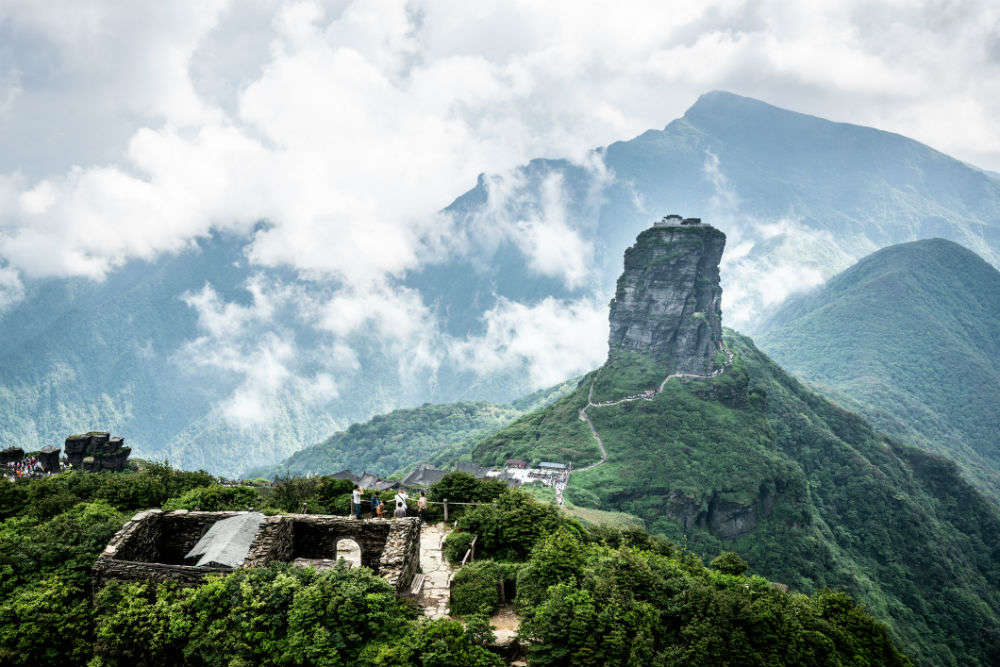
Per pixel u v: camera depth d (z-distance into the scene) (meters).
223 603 25.28
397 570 28.67
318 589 25.75
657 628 29.05
